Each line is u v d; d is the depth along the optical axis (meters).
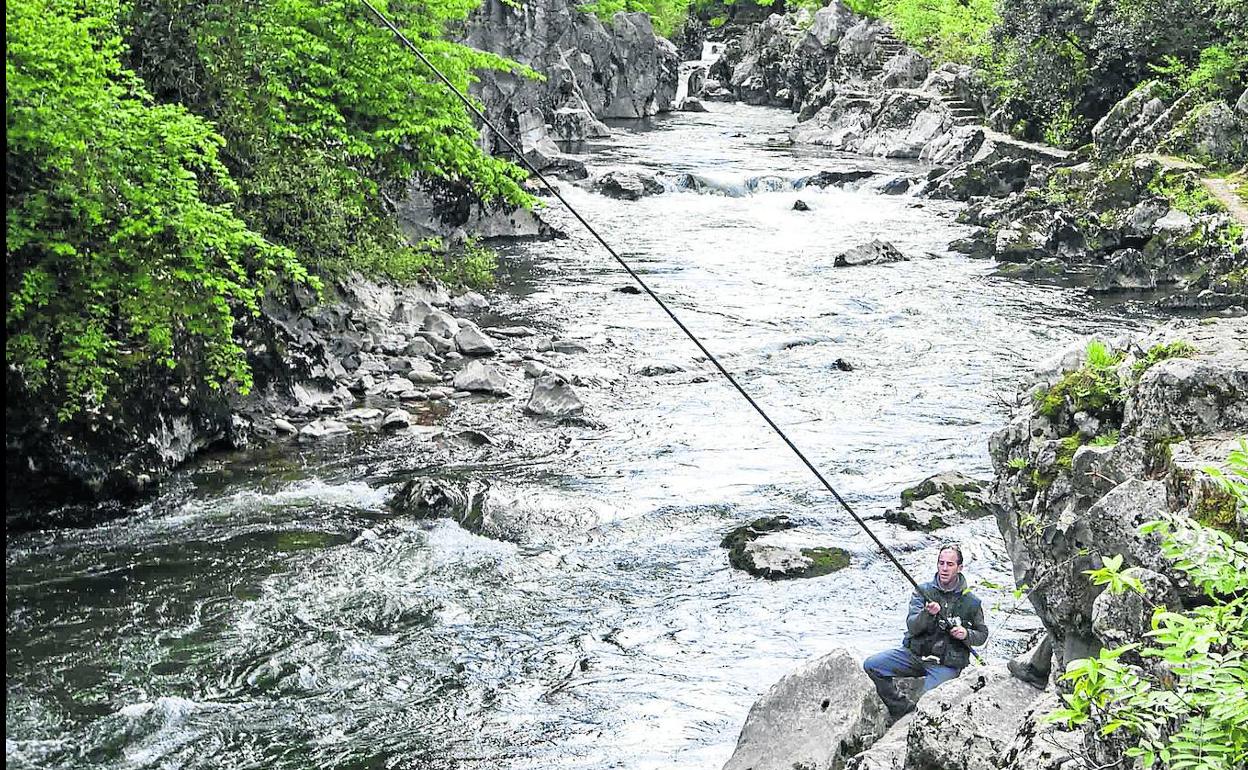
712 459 16.39
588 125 51.16
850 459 16.42
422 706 10.38
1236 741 4.57
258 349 17.39
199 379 15.86
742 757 8.49
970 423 17.95
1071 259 29.50
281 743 9.77
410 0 25.28
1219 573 5.00
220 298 15.09
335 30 23.80
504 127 40.22
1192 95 33.41
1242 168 30.75
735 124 58.56
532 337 22.11
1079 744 5.70
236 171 19.03
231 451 16.23
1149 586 5.80
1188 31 38.03
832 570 13.02
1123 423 6.86
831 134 51.22
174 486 14.94
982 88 47.09
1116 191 30.12
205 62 18.95
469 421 17.73
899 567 8.99
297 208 19.55
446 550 13.41
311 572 12.79
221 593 12.25
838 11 64.62
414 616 11.95
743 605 12.30
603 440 17.11
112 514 14.05
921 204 37.66
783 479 15.68
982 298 25.84
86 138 14.10
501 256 28.73
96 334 14.01
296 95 22.03
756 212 36.00
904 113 48.59
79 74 13.84
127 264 14.70
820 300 25.48
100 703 10.21
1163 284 26.70
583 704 10.42
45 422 13.71
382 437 17.00
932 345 22.14
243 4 20.58
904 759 6.85
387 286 22.22
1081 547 6.40
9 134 13.30
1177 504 5.98
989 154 40.31
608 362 20.78
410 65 24.61
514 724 10.11
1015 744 5.96
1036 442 7.40
